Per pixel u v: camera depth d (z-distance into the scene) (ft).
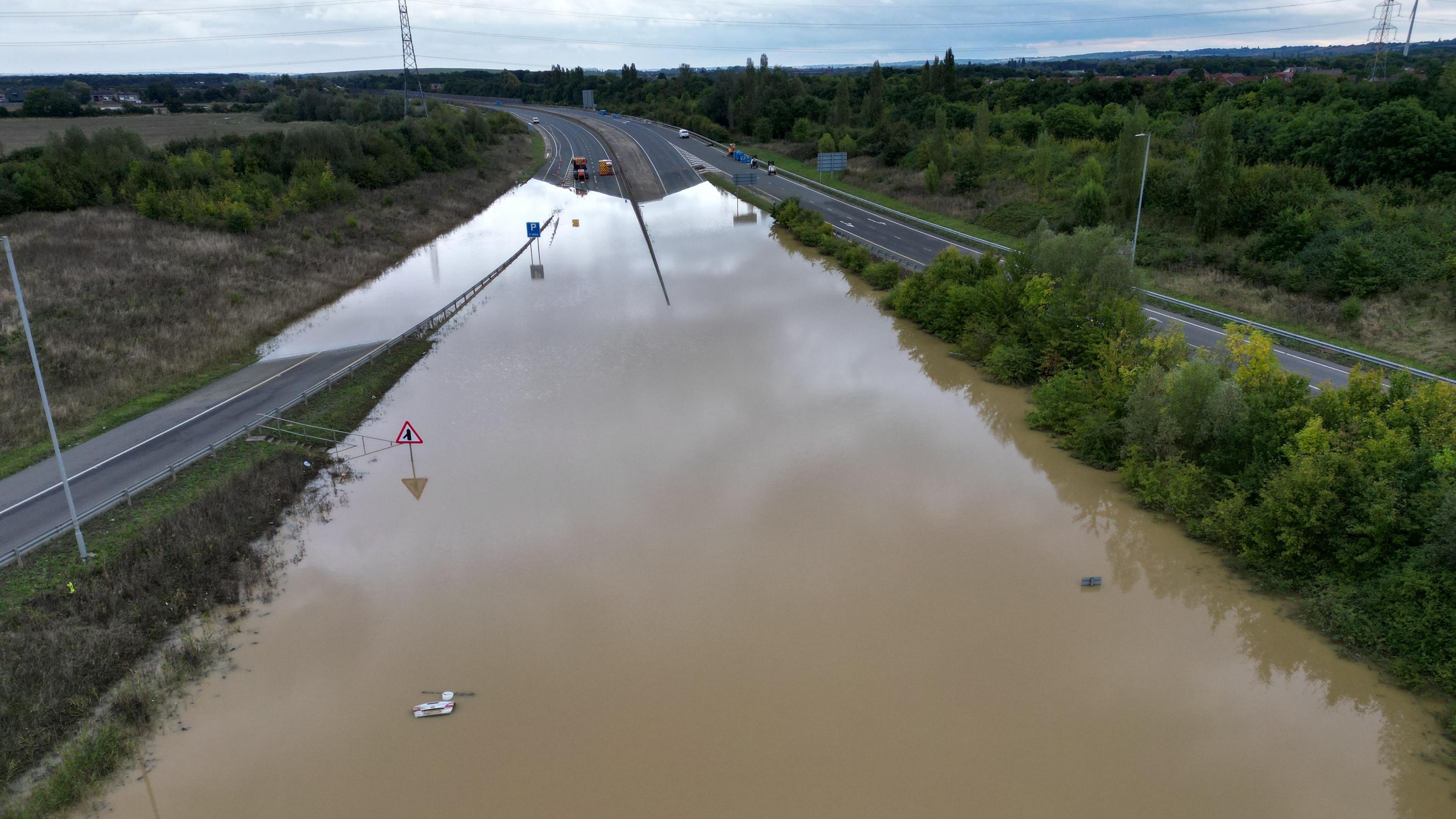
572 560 80.84
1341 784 54.39
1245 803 53.01
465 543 84.02
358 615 72.84
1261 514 76.54
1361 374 89.56
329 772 56.03
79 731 59.11
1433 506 66.23
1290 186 183.42
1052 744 58.13
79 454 97.60
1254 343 93.20
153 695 62.69
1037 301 126.41
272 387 120.88
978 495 93.45
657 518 88.38
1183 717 60.70
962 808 52.80
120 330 132.36
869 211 266.16
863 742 58.34
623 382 128.98
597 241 242.58
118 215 201.67
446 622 71.72
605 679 64.75
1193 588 76.43
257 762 56.95
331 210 236.84
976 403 120.26
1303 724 59.82
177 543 79.15
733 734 59.16
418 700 62.69
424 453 104.63
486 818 52.42
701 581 77.36
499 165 361.51
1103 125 294.66
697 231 256.11
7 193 196.34
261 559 81.05
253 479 92.84
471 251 227.61
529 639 69.51
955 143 313.53
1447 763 55.98
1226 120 173.47
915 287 159.12
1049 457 103.14
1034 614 72.49
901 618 71.87
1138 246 187.01
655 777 55.47
